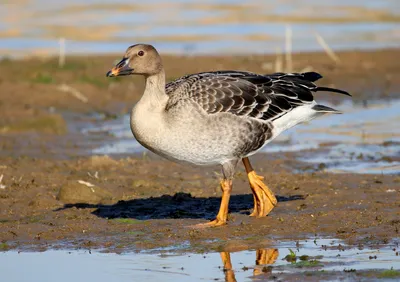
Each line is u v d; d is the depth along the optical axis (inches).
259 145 523.8
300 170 657.6
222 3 1627.7
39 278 427.5
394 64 1090.7
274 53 1158.3
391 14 1504.7
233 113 506.0
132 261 452.1
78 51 1182.3
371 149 721.0
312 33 1330.0
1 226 516.4
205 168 667.4
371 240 474.9
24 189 599.5
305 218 519.2
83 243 485.1
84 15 1485.0
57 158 701.3
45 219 532.4
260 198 532.7
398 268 426.6
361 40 1268.5
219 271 432.5
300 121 539.8
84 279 424.5
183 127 495.2
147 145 507.5
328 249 462.0
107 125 829.8
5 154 711.1
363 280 409.1
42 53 1165.1
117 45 1224.8
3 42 1248.8
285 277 417.7
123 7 1577.3
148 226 515.2
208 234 495.2
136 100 930.7
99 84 986.1
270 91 523.8
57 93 933.2
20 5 1590.8
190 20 1444.4
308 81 544.4
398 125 812.0
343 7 1585.9
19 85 956.0
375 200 555.2
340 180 614.2
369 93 962.7
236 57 1122.7
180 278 422.9
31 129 800.3
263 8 1574.8
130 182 625.0
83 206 567.2
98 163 672.4
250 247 470.6
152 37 1290.6
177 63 1085.8
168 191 602.2
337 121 836.6
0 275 432.8
